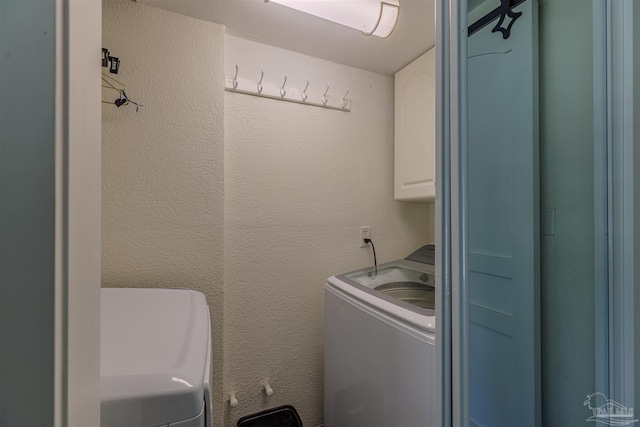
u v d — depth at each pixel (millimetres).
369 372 1140
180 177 1349
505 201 822
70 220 344
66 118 336
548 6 854
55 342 332
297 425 1521
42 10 325
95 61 385
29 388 323
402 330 974
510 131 831
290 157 1667
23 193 323
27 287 323
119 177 1248
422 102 1660
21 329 322
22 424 320
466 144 611
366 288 1308
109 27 1231
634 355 711
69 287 344
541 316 866
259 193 1594
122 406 521
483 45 801
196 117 1374
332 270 1773
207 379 617
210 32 1394
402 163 1812
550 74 851
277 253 1637
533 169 856
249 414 1550
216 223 1419
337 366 1386
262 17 1368
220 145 1423
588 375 782
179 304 980
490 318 808
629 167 716
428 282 1376
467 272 613
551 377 846
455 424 604
